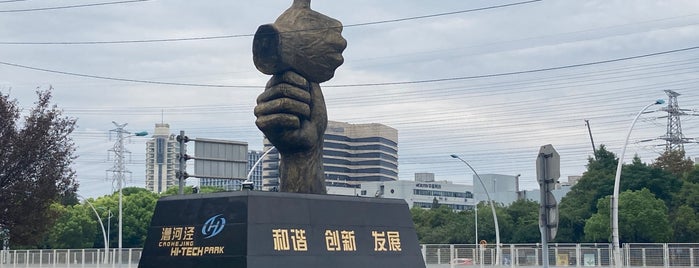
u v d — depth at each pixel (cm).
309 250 2009
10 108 3256
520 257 4691
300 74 2225
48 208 3366
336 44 2281
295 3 2281
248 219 1908
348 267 2083
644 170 7681
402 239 2231
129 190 11231
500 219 8325
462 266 4756
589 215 7675
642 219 6731
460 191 15950
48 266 6028
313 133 2241
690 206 7294
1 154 3175
